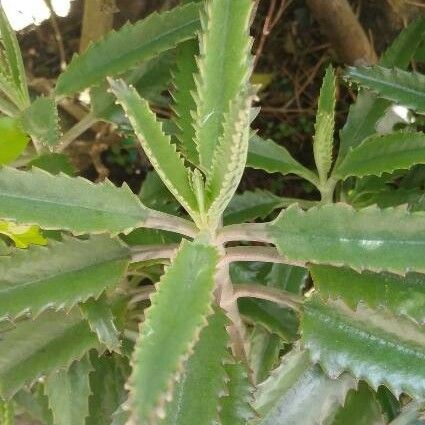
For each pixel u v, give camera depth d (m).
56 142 0.34
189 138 0.30
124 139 0.52
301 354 0.29
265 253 0.27
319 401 0.29
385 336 0.27
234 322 0.31
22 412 0.38
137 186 0.56
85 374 0.30
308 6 0.53
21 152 0.36
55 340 0.29
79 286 0.26
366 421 0.30
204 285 0.22
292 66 0.57
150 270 0.36
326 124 0.33
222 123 0.22
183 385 0.25
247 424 0.28
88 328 0.29
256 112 0.24
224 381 0.25
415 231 0.24
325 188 0.36
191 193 0.24
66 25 0.55
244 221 0.37
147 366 0.19
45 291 0.26
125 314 0.31
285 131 0.56
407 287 0.25
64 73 0.35
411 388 0.26
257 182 0.55
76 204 0.25
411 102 0.34
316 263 0.25
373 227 0.24
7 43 0.33
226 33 0.22
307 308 0.28
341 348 0.27
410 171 0.40
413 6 0.50
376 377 0.27
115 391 0.34
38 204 0.25
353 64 0.50
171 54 0.37
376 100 0.37
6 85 0.34
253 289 0.30
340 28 0.47
